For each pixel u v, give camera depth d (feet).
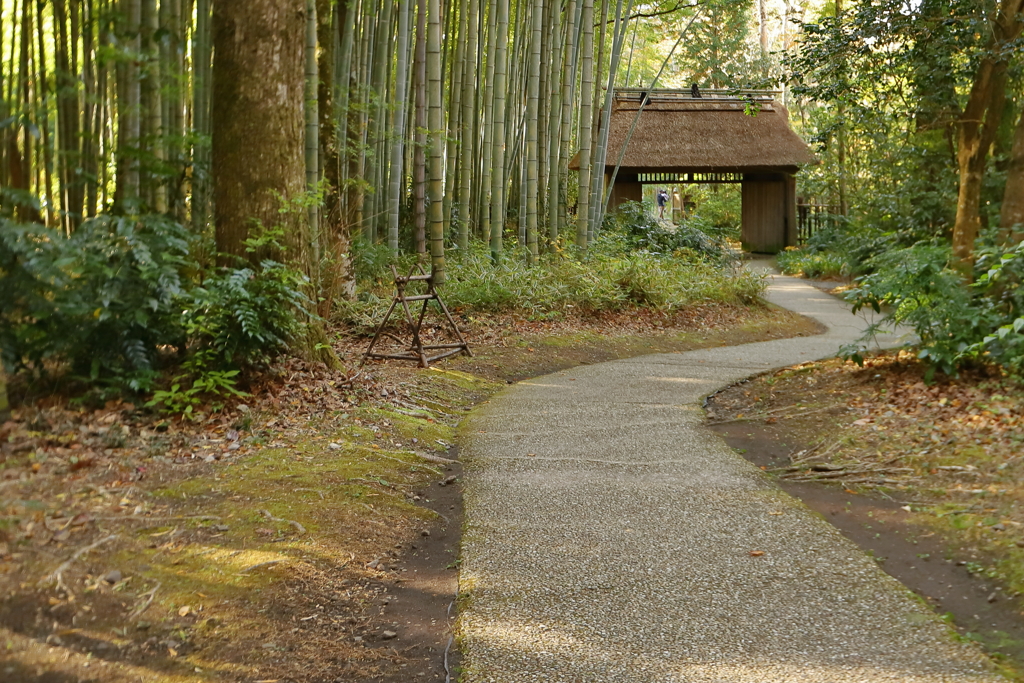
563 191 42.80
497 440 17.03
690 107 66.13
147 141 19.80
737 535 11.57
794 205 69.36
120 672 7.55
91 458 13.16
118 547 9.88
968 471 13.73
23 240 14.76
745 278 41.45
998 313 20.43
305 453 14.75
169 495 11.91
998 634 8.80
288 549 10.63
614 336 30.81
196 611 8.85
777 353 28.55
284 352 18.74
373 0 33.53
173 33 20.63
